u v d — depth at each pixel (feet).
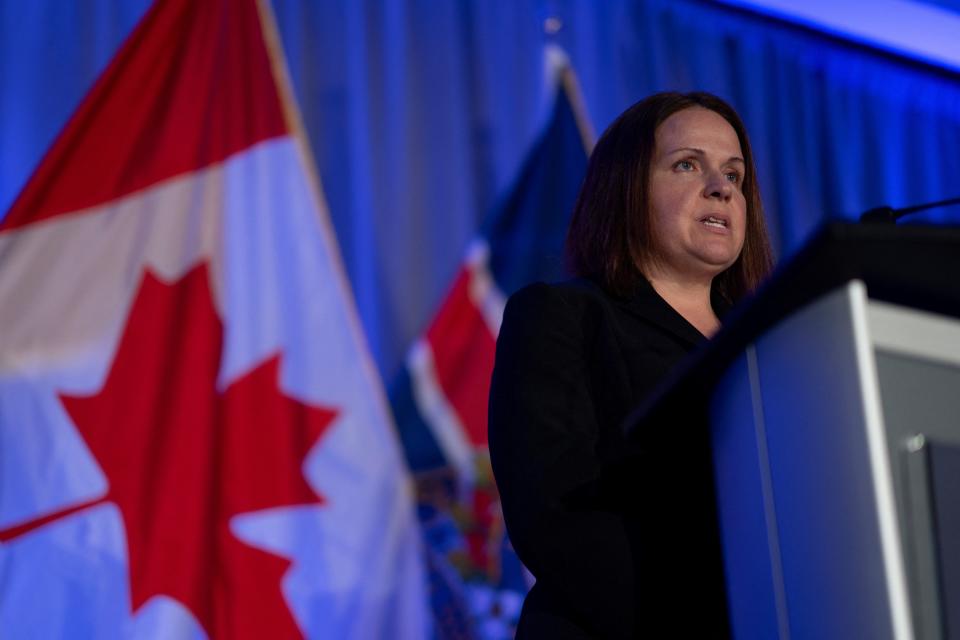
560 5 16.37
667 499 4.72
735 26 18.01
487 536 13.55
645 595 4.40
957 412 3.32
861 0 18.02
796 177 17.81
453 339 14.28
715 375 3.90
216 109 13.66
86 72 13.58
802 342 3.44
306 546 12.66
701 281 6.02
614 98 16.62
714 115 6.22
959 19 18.42
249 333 13.01
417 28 15.39
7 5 13.39
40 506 11.76
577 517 4.51
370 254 14.25
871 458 3.17
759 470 3.65
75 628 11.60
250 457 12.56
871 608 3.14
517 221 15.11
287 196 13.64
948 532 3.17
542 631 4.74
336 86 14.67
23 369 12.01
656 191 5.97
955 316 3.42
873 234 3.19
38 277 12.33
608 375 5.18
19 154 13.06
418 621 13.01
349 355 13.35
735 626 3.81
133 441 12.14
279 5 14.65
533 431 4.82
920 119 19.11
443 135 15.08
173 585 11.89
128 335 12.43
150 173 13.10
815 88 18.43
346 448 13.04
